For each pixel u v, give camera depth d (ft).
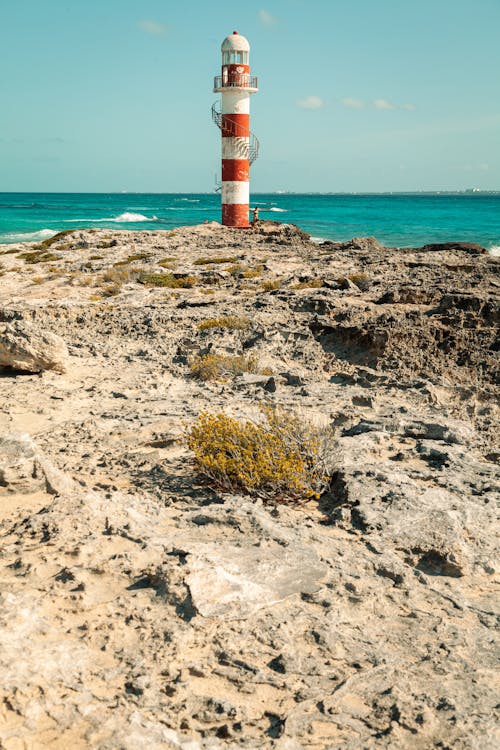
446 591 18.66
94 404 38.40
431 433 32.63
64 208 534.78
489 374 47.52
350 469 26.27
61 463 27.27
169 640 14.75
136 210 505.66
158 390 42.29
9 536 19.27
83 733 11.94
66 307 71.05
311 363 50.49
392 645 15.76
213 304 77.56
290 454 24.71
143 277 105.81
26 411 36.42
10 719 12.07
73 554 17.92
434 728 12.99
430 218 382.42
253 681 13.98
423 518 22.06
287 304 70.44
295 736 12.64
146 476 26.27
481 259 119.24
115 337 61.57
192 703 13.19
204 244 160.04
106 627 15.12
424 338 52.11
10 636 13.92
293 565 18.04
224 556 17.87
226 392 41.42
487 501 24.22
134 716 12.39
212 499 23.80
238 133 191.21
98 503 20.88
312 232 263.29
